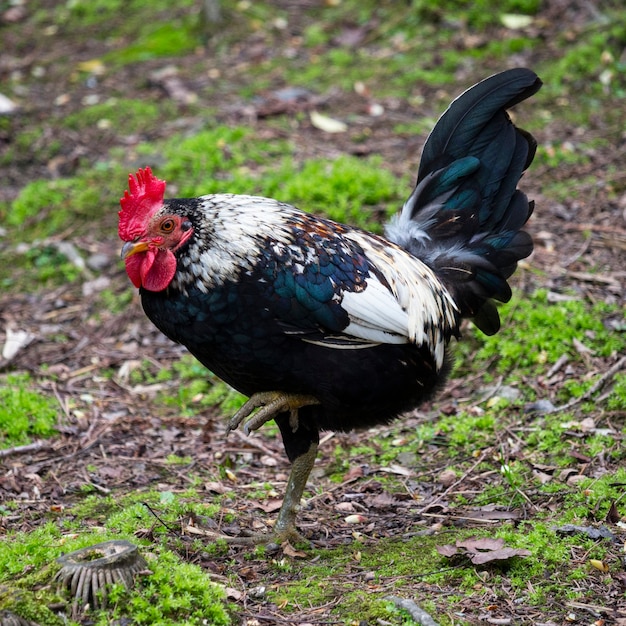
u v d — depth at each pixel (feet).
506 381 42.06
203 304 28.84
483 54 71.05
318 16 80.74
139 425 41.50
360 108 66.95
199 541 31.01
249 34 79.30
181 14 83.82
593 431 37.04
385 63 72.43
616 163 57.31
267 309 28.68
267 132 63.77
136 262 29.30
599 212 52.75
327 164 57.82
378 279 30.22
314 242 29.55
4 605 24.25
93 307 51.44
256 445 39.93
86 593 24.76
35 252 55.72
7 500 34.91
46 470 37.50
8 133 69.00
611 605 26.76
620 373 40.09
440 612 26.27
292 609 26.91
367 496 35.55
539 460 35.86
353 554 30.73
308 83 71.10
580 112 63.36
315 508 34.83
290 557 30.63
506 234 35.35
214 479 37.01
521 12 73.97
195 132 64.75
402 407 32.27
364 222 51.75
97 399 43.86
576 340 42.78
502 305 45.34
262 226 29.19
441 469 36.91
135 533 30.89
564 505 32.58
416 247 34.65
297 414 31.14
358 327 29.43
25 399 41.81
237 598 27.27
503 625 25.75
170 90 71.77
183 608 25.22
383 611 26.16
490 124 35.91
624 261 48.08
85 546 27.25
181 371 46.09
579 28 70.85
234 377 30.68
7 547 28.53
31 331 49.47
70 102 72.59
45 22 86.28
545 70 67.87
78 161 64.34
